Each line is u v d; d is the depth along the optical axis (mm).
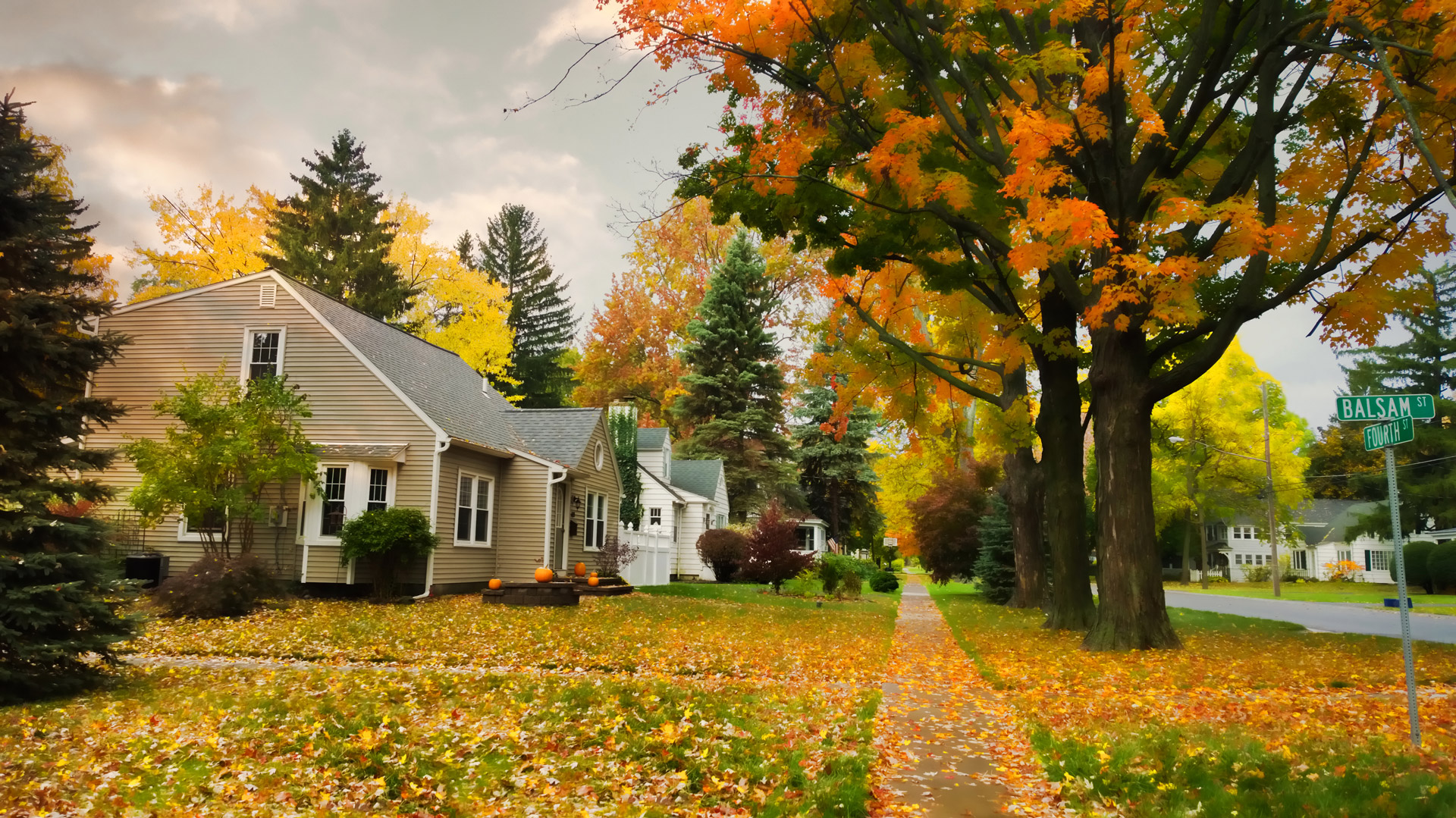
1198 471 51031
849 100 13750
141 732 7113
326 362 20969
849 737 7379
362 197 47688
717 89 13273
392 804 5430
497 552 23672
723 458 44625
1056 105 12805
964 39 12766
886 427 46188
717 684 10312
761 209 14500
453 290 46250
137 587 9594
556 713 8094
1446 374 52094
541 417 28250
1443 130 12289
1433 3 9625
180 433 19922
